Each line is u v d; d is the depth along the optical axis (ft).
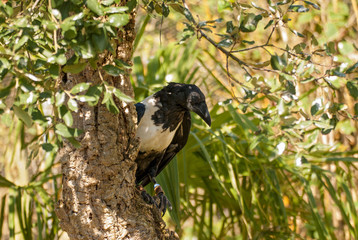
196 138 24.52
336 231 35.86
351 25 37.50
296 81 15.81
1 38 12.17
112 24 10.51
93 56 10.46
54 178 25.16
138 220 15.14
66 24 9.77
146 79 27.40
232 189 25.81
